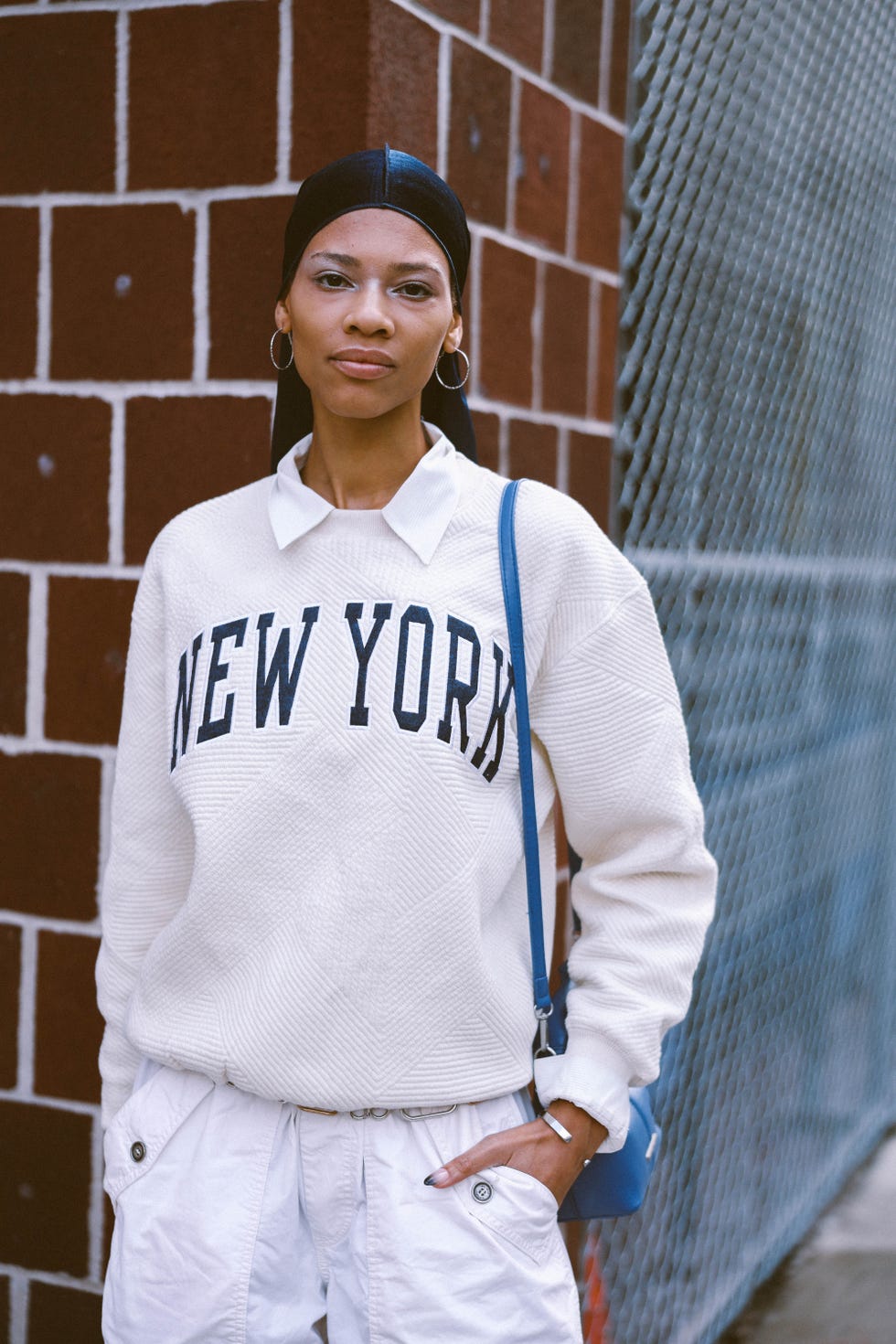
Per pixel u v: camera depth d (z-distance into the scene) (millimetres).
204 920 1396
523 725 1412
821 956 4117
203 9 2004
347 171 1389
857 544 4371
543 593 1426
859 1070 4336
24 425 2166
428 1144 1373
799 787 3953
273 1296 1386
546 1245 1400
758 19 3184
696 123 2943
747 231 3307
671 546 3043
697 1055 3297
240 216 2010
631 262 2713
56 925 2193
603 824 1497
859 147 4031
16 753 2205
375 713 1342
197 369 2057
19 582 2188
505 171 2242
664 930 1491
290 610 1403
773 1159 3678
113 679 2137
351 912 1335
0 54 2133
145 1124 1454
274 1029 1354
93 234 2102
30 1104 2221
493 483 1474
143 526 2109
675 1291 3121
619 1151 1573
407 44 1982
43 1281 2229
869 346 4316
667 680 1503
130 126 2064
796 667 3918
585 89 2465
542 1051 1510
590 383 2555
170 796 1532
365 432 1438
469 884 1354
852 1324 3252
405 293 1388
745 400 3424
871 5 3938
